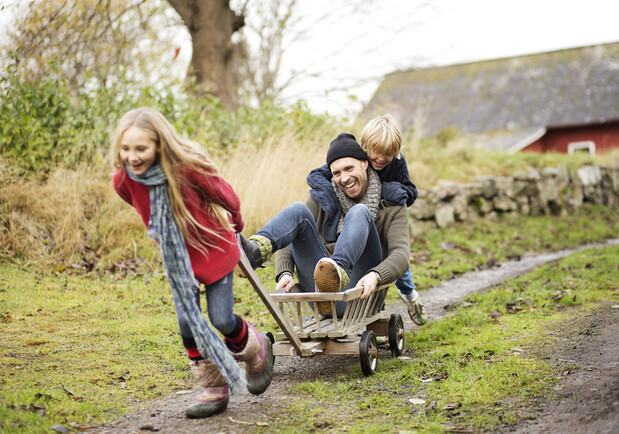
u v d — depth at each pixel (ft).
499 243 28.81
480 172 35.40
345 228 10.11
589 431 7.50
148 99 25.61
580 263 22.00
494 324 14.01
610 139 85.87
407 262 10.85
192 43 38.65
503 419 8.13
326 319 11.11
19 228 19.60
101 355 11.71
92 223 20.98
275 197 22.41
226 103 38.09
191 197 7.82
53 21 31.17
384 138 11.10
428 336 13.37
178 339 13.00
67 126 23.70
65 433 7.97
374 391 9.69
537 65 97.71
